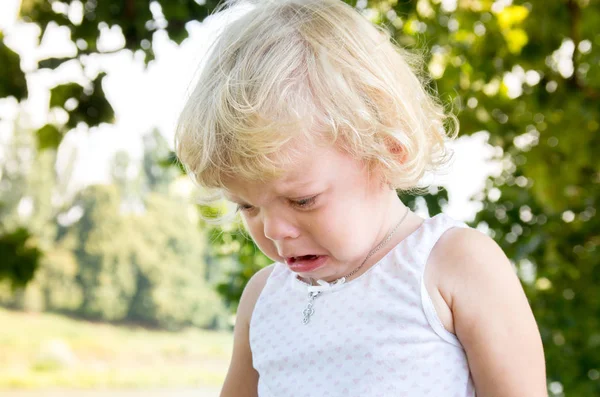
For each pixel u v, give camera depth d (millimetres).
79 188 27031
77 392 21375
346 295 1438
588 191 5465
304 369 1457
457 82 4992
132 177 27656
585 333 5336
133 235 26984
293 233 1319
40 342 24000
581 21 5008
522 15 5156
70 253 26547
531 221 5520
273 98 1290
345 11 1446
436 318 1359
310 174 1275
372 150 1322
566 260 5414
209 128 1305
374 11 4422
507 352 1313
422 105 1483
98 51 3922
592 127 5109
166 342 25719
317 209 1303
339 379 1409
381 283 1413
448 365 1355
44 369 22859
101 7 3791
